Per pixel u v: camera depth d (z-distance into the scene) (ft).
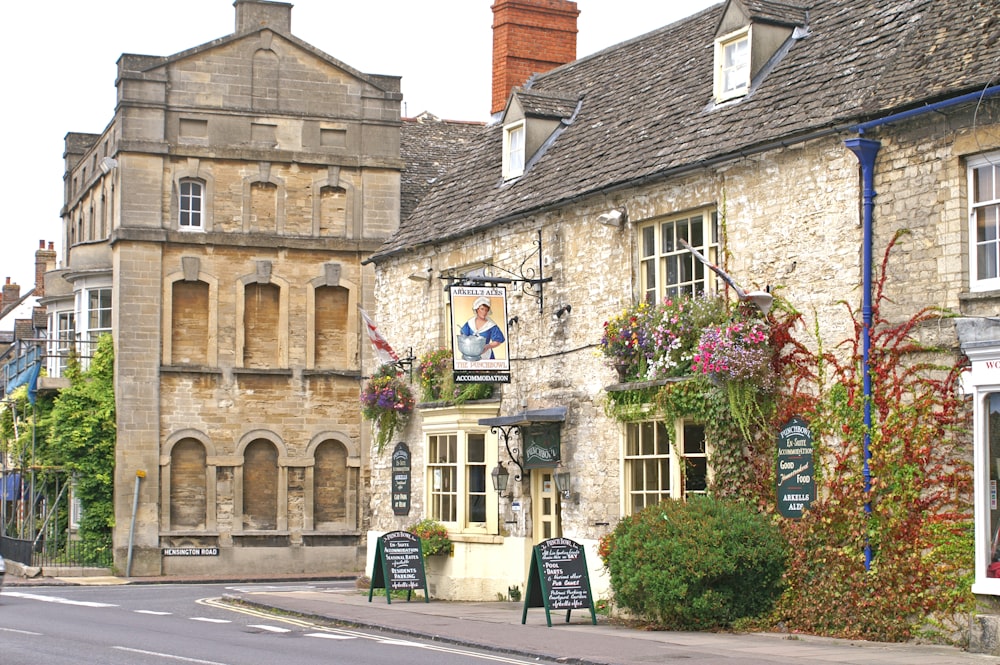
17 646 49.11
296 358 114.42
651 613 56.44
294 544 113.09
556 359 70.69
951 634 47.88
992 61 48.34
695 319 58.95
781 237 56.70
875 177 52.34
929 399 49.49
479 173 86.63
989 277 48.49
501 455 75.31
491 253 77.66
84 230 131.85
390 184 117.39
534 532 72.84
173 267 111.86
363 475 115.34
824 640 50.16
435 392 81.46
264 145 114.62
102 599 79.30
